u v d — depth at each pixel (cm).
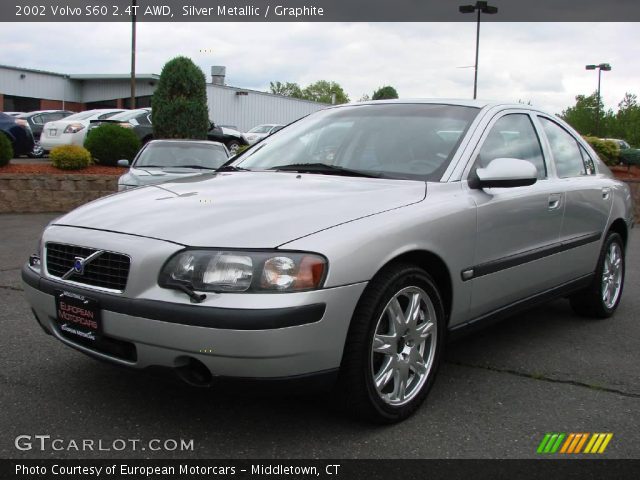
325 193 324
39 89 3909
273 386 266
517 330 482
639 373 392
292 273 264
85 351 301
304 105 3619
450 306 341
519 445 293
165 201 325
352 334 284
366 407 294
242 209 301
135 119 1759
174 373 271
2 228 939
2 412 313
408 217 309
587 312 514
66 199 1177
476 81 2539
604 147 1591
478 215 348
